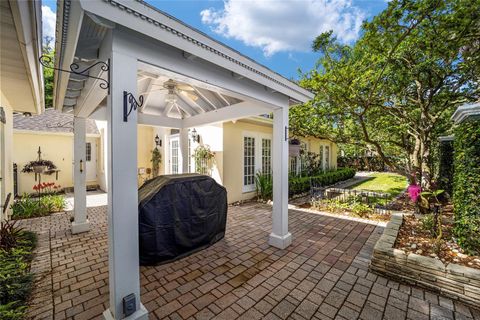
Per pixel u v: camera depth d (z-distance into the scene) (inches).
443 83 202.5
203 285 112.0
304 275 120.9
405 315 91.0
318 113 268.8
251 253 148.0
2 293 93.8
